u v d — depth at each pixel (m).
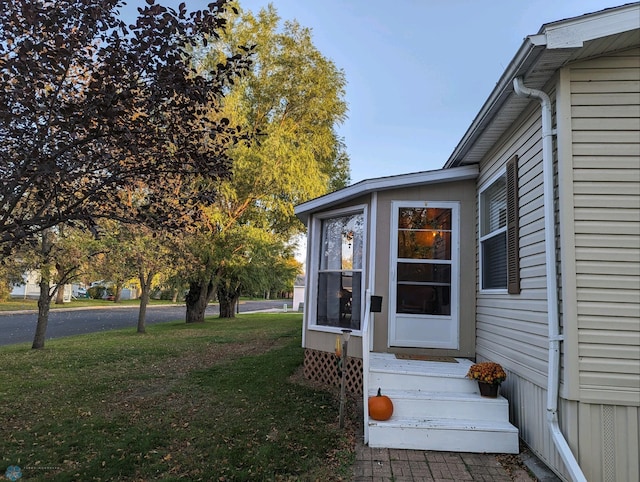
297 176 14.71
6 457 3.64
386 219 5.86
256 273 18.70
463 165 5.80
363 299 5.93
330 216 6.78
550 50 3.09
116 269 11.56
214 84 3.53
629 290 3.12
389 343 5.65
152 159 3.75
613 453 3.02
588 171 3.23
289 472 3.36
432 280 5.73
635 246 3.14
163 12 3.11
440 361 5.18
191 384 6.25
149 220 3.95
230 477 3.27
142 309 14.65
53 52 2.90
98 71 3.13
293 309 33.44
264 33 16.12
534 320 3.68
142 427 4.37
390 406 4.02
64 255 10.12
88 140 3.08
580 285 3.16
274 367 7.34
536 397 3.65
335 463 3.54
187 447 3.84
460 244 5.72
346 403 5.21
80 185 3.65
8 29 2.97
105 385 6.31
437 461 3.60
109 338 12.74
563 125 3.28
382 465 3.51
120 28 3.16
